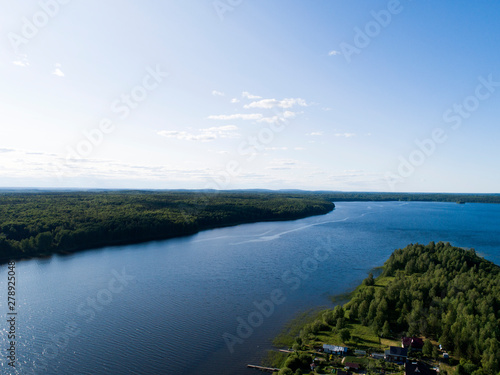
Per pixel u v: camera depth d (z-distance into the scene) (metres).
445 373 57.09
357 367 60.09
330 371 59.91
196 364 64.75
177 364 64.75
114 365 64.12
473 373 56.56
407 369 57.25
